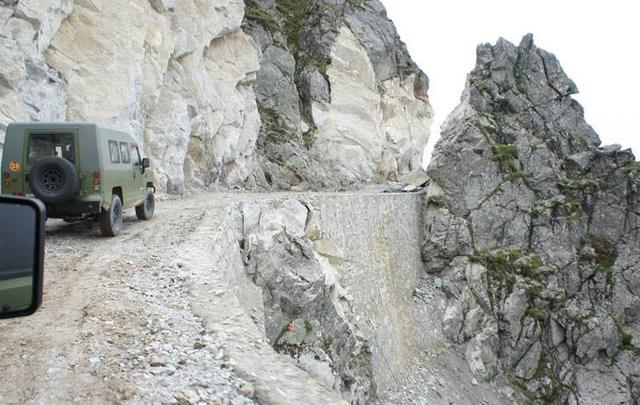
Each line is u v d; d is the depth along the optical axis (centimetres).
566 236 3578
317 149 4556
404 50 5859
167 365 543
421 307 3155
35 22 1894
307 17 5034
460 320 3222
